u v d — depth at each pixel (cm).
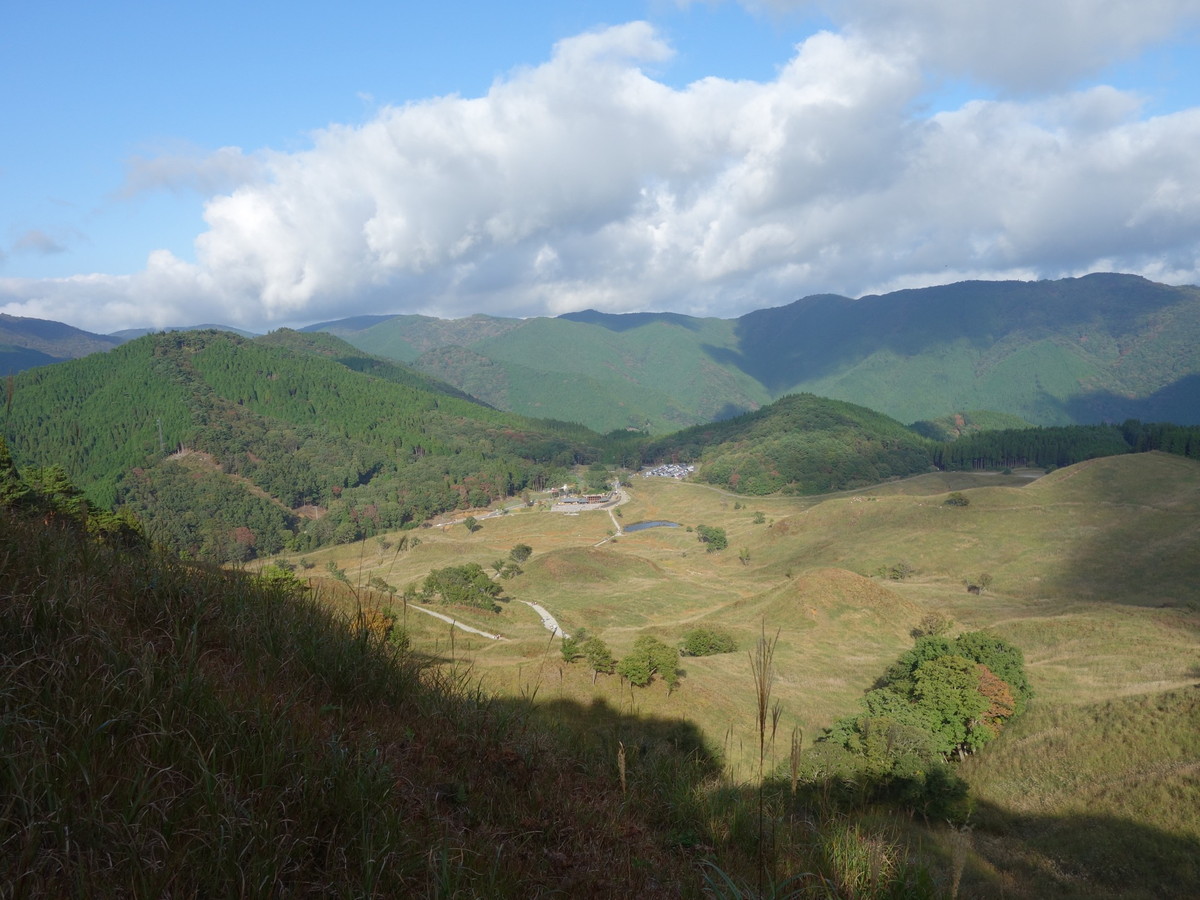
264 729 406
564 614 9450
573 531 19888
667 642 7394
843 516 15012
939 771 2759
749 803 666
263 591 667
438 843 375
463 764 534
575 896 418
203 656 490
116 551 630
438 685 674
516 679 3516
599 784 638
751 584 12450
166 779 347
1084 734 3584
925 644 4728
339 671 575
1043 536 11606
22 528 593
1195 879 2134
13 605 436
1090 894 2062
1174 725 3281
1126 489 12925
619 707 3319
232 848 310
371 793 395
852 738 2980
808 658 6569
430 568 13712
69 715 363
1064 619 6844
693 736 2145
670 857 534
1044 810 2984
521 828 477
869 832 636
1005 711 4100
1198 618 6406
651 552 16912
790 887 493
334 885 333
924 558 11850
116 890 282
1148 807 2656
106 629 459
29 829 282
